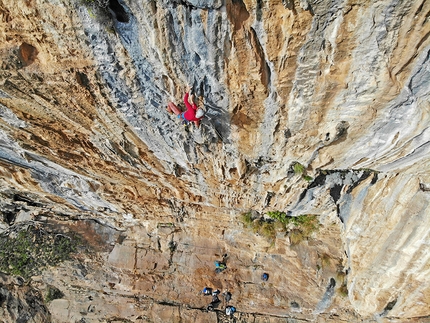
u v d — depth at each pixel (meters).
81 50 4.52
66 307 13.31
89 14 3.93
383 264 8.43
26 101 5.74
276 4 3.54
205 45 4.19
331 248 11.56
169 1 3.67
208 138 6.50
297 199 9.27
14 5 3.93
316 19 3.62
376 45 3.80
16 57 4.61
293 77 4.57
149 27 4.06
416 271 7.84
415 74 4.08
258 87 4.85
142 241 13.42
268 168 7.70
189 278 12.78
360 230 8.72
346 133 5.72
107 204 11.59
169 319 12.23
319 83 4.59
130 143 7.17
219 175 8.34
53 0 3.80
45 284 13.80
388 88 4.41
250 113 5.60
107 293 13.15
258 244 12.21
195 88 5.04
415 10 3.28
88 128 6.62
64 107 5.90
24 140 7.32
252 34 4.00
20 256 13.67
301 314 11.66
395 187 7.32
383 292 9.02
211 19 3.81
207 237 12.91
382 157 6.34
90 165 8.46
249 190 9.17
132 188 9.98
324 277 11.48
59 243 13.62
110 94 5.38
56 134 6.98
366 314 10.37
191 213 11.79
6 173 9.79
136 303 12.74
